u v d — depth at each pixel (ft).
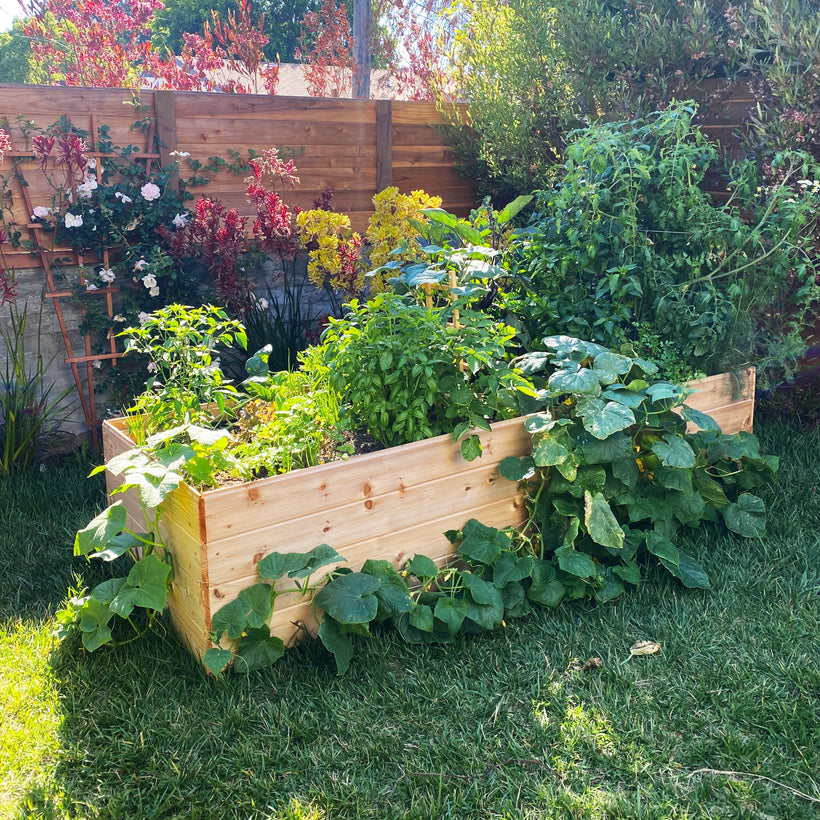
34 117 14.03
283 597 8.89
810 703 8.20
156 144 15.40
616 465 10.64
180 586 8.86
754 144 15.44
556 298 13.37
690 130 15.52
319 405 10.32
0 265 13.97
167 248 15.34
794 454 14.55
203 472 8.72
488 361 10.05
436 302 12.57
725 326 13.12
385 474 9.43
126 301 15.07
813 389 16.12
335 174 18.34
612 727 7.88
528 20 18.35
